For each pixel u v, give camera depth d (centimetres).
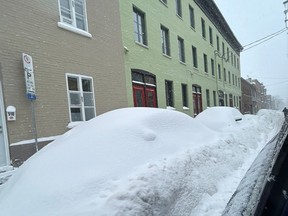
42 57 815
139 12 1455
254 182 216
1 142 688
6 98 702
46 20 841
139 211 288
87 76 988
